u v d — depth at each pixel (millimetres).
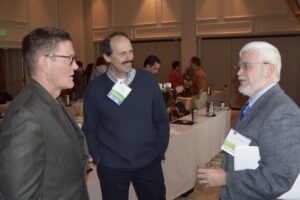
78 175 1178
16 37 8430
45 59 1125
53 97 1169
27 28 8766
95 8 10445
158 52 9625
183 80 7145
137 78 1934
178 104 4508
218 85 8812
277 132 1181
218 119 4387
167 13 9219
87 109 1981
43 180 1045
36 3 9031
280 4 7672
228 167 1370
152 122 1994
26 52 1141
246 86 1387
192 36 8883
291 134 1165
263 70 1337
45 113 1078
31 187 971
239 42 8438
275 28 7805
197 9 8750
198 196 3459
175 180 3096
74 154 1151
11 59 8734
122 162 1919
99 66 4941
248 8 8102
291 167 1151
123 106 1896
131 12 9805
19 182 950
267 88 1344
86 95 1985
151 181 1987
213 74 8859
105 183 1970
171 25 9188
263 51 1345
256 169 1242
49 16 9492
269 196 1204
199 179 1389
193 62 6766
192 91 6652
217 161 4355
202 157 3812
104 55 1920
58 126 1106
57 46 1133
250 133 1289
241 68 1399
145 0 9523
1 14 7980
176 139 3068
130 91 1901
